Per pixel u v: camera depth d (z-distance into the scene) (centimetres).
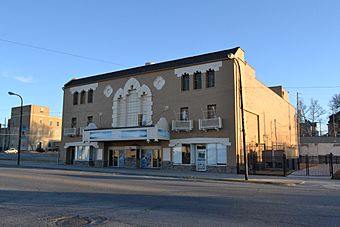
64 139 4088
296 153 4741
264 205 1025
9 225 731
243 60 3212
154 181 1930
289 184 2022
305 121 8050
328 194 1420
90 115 3881
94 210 911
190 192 1366
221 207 976
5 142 9638
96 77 3978
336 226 736
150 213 870
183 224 743
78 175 2222
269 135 3884
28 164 3881
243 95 3144
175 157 3152
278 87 4769
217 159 2938
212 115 3022
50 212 880
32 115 9262
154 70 3412
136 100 3531
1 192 1265
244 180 2209
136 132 3158
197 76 3180
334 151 5441
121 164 3544
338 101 7369
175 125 3133
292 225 743
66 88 4194
